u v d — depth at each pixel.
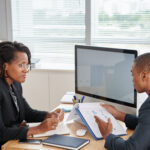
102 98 2.15
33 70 3.21
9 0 3.27
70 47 3.29
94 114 1.93
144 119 1.52
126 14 3.08
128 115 1.96
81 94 2.30
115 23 3.12
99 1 3.12
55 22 3.28
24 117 2.23
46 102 3.29
